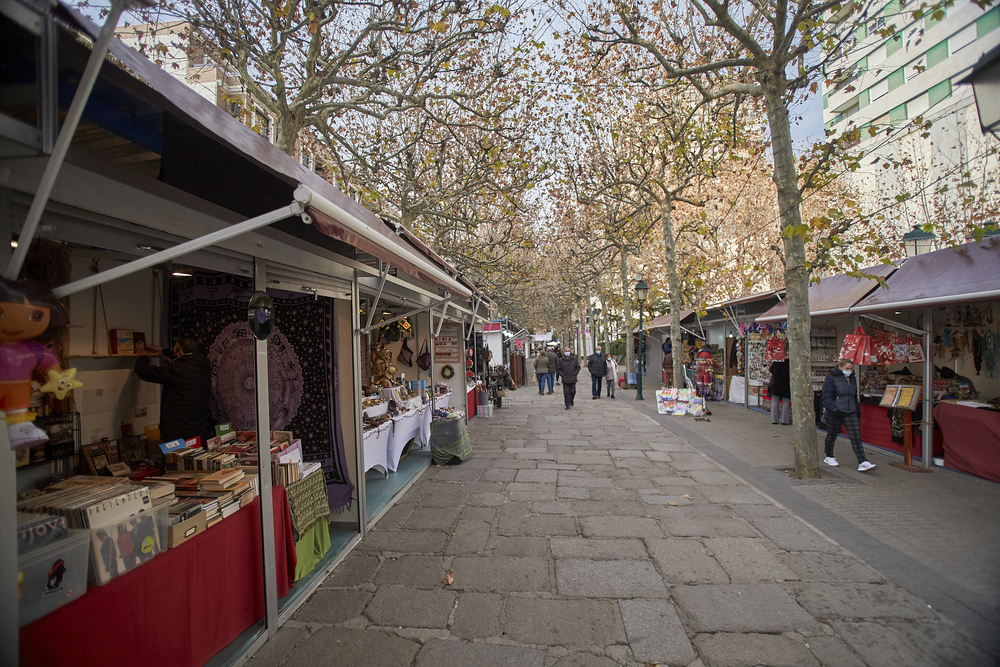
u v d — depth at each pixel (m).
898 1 5.35
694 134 11.02
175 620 2.45
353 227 2.48
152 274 4.22
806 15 5.75
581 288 25.97
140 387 4.05
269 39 6.86
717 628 3.16
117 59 1.65
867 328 8.16
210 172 2.74
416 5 6.52
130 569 2.25
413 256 3.44
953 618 3.23
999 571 3.85
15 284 1.62
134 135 2.22
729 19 6.29
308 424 4.61
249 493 3.17
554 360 19.91
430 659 2.88
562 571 3.95
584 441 9.37
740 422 11.35
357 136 10.29
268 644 3.03
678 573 3.89
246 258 3.09
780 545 4.41
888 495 5.75
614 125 12.25
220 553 2.83
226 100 6.86
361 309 6.91
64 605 1.95
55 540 1.99
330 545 4.26
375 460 5.51
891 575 3.81
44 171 1.66
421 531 4.80
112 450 3.58
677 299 13.76
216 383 4.37
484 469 7.22
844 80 6.47
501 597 3.56
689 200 11.79
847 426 6.97
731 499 5.71
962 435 6.50
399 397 6.99
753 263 18.73
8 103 1.65
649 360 26.41
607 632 3.12
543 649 2.97
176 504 2.75
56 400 3.24
